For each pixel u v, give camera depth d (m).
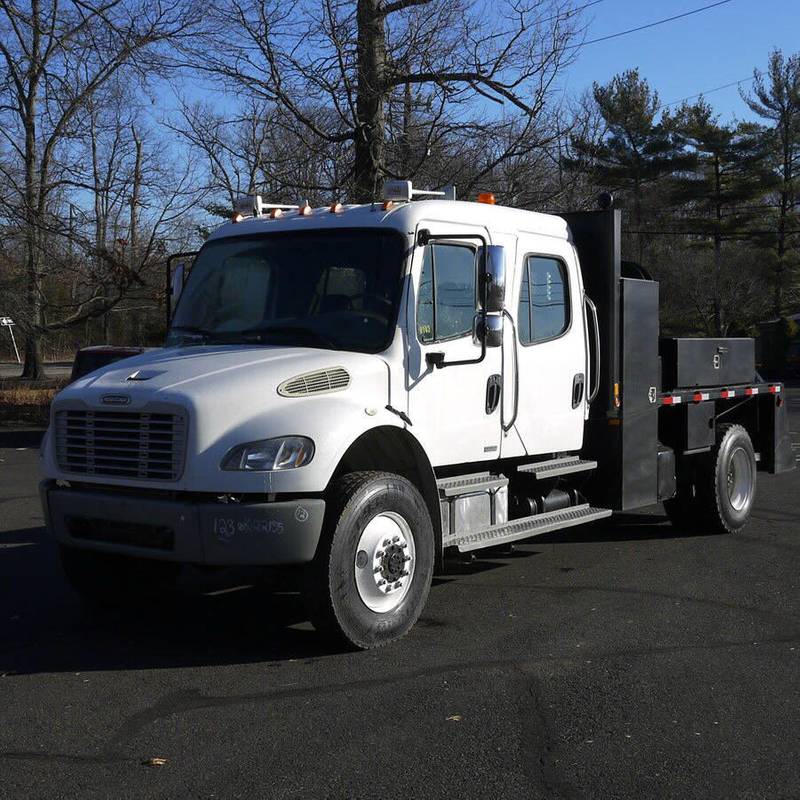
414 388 6.72
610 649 6.36
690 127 55.41
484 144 18.83
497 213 7.53
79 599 7.66
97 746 4.84
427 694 5.54
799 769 4.57
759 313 52.72
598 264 8.58
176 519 5.91
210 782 4.43
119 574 7.29
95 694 5.57
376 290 6.76
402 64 18.55
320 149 18.98
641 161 55.41
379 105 18.41
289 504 5.88
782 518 11.10
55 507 6.47
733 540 9.89
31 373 35.56
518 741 4.88
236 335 7.08
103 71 21.67
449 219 7.11
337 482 6.26
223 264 7.43
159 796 4.30
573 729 5.04
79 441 6.43
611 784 4.41
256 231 7.40
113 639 6.63
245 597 7.71
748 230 56.62
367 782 4.43
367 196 18.27
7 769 4.59
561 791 4.34
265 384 6.11
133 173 23.73
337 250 6.99
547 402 7.89
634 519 11.01
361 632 6.21
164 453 6.02
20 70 22.88
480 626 6.88
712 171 56.84
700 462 9.91
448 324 7.01
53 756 4.73
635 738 4.92
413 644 6.46
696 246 56.91
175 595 7.80
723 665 6.04
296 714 5.24
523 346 7.64
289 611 7.30
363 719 5.17
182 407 5.96
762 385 10.89
